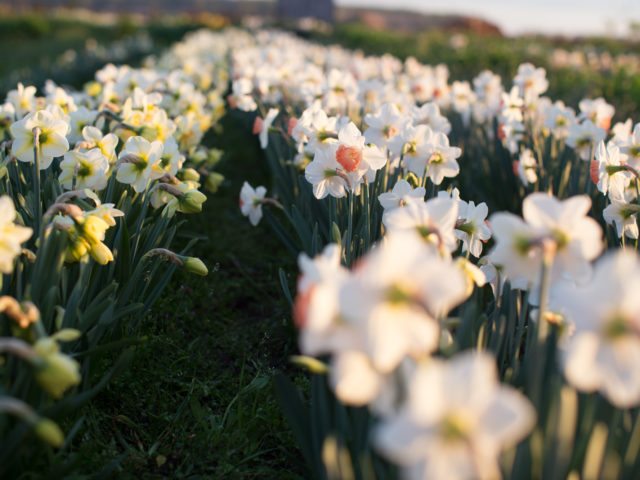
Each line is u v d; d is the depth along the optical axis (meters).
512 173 1.54
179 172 1.18
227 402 0.96
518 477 0.55
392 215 0.64
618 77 2.73
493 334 0.70
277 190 1.53
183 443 0.85
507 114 1.58
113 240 0.97
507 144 1.53
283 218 1.62
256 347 1.12
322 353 0.70
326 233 1.13
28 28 9.25
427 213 0.64
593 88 2.64
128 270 0.91
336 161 0.95
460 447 0.40
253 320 1.24
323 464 0.65
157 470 0.81
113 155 1.06
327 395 0.64
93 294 0.87
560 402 0.53
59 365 0.56
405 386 0.48
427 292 0.45
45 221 0.74
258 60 2.55
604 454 0.55
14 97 1.28
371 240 1.01
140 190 0.99
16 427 0.61
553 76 3.25
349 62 2.88
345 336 0.46
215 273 1.37
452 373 0.40
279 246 1.57
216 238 1.57
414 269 0.45
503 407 0.40
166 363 1.01
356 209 1.11
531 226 0.57
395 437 0.40
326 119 1.15
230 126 2.84
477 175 1.65
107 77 1.91
